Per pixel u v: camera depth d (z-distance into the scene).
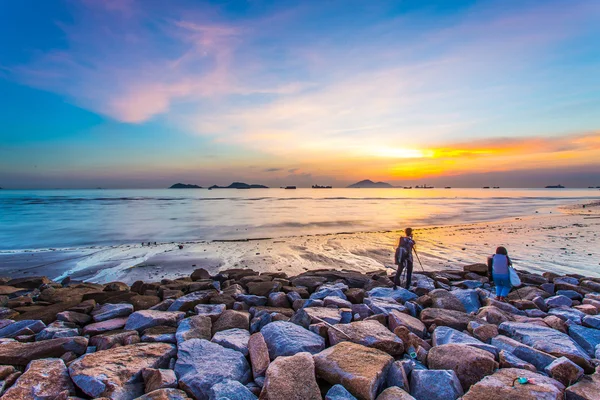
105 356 5.34
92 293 9.53
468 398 4.20
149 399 4.11
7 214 50.47
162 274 15.22
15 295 10.71
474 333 6.39
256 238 26.05
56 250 20.91
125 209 63.66
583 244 21.17
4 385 4.87
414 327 6.64
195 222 38.84
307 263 17.11
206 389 4.60
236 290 9.75
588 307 8.35
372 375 4.57
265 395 4.23
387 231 30.25
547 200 105.94
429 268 15.52
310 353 5.44
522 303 8.56
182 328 6.70
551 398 4.09
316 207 71.50
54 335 6.72
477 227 32.53
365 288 10.91
